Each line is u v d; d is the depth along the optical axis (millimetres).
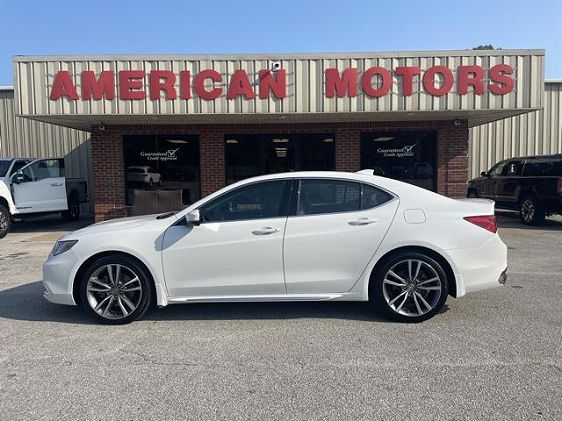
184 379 3924
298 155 13727
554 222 14258
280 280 5227
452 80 11219
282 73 11227
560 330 4977
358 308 5805
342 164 13672
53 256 5410
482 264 5246
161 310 5812
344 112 11336
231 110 11328
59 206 14617
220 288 5242
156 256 5203
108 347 4641
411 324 5203
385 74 11211
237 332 5016
